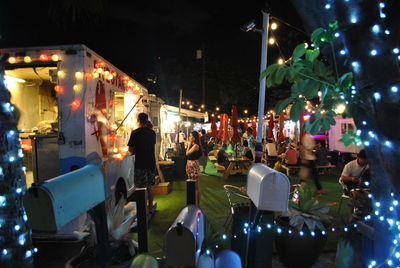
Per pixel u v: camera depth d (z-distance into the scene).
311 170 8.00
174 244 2.02
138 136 5.74
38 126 6.15
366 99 1.56
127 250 2.61
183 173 10.74
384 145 1.54
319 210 3.82
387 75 1.44
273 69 2.13
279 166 11.81
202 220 2.52
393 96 1.42
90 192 1.90
